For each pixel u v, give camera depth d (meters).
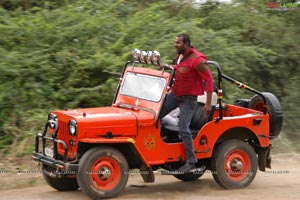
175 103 12.77
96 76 18.41
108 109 13.14
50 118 12.82
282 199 12.62
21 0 21.72
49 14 19.97
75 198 12.45
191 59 12.49
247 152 13.59
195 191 13.44
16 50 18.17
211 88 12.52
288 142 20.06
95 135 11.93
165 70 13.32
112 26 19.92
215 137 13.17
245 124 13.52
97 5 21.27
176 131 12.92
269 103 14.00
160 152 12.61
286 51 22.77
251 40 22.81
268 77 22.45
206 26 22.75
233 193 13.16
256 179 15.02
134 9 22.20
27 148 15.72
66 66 18.12
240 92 20.05
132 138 12.30
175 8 23.27
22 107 16.86
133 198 12.47
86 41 19.12
